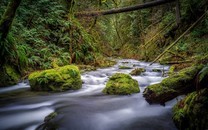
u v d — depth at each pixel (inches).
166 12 638.5
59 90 210.5
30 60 264.1
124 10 462.0
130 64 462.0
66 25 369.7
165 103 155.6
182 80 135.0
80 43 385.4
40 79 210.1
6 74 226.4
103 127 128.3
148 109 153.2
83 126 129.9
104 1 523.2
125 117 142.3
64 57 320.5
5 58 229.3
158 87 154.3
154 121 134.6
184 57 375.9
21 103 173.3
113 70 352.2
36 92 206.7
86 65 359.6
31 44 302.2
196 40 401.7
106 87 204.1
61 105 168.2
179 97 158.9
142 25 738.2
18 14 317.4
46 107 164.4
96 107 161.5
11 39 238.7
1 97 189.0
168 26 561.3
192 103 111.7
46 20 353.1
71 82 217.5
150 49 565.6
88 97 189.9
